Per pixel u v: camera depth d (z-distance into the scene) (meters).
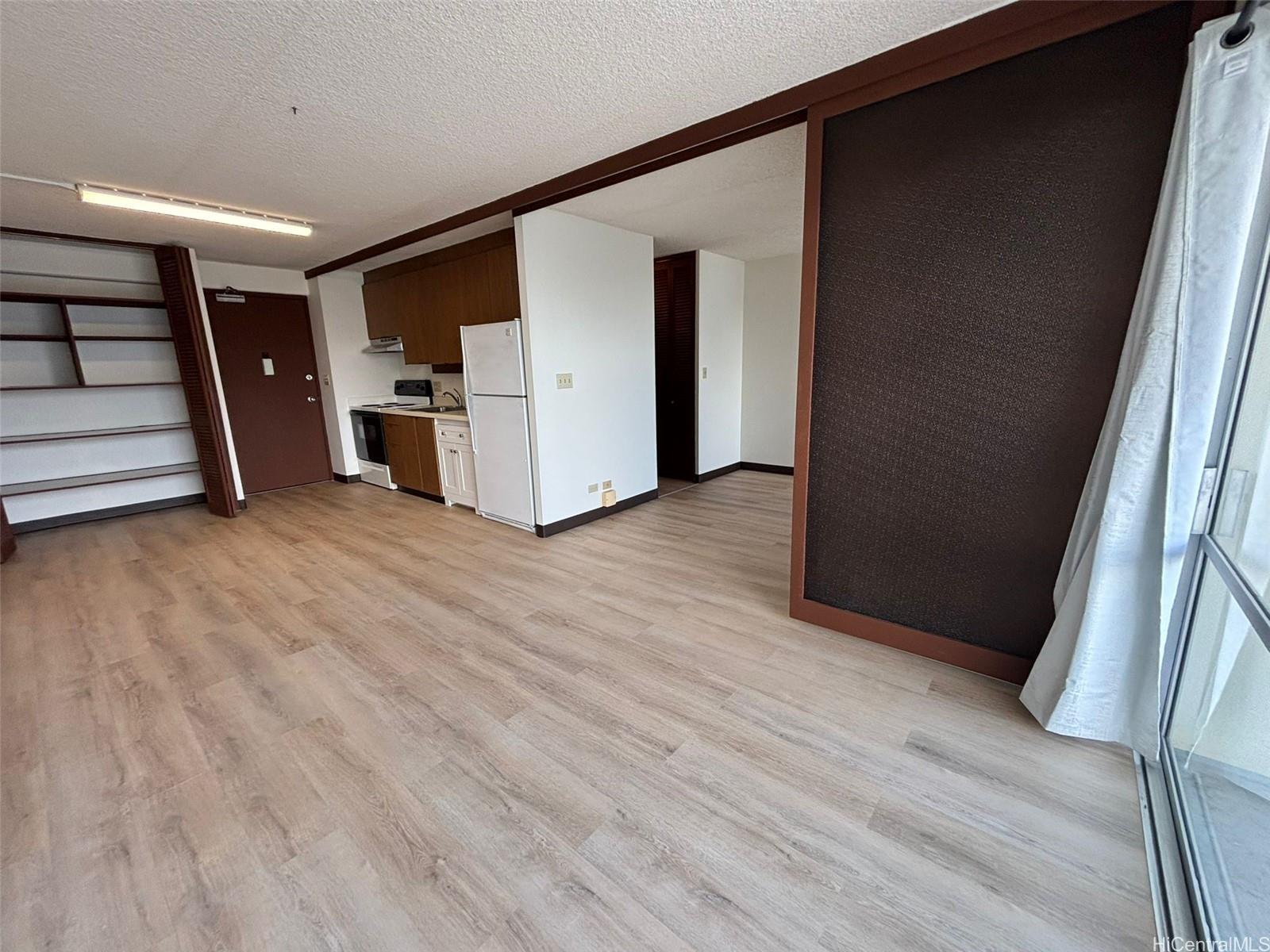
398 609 2.78
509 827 1.46
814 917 1.20
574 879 1.31
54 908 1.25
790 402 5.66
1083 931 1.15
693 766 1.66
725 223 3.91
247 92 1.97
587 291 3.88
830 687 2.03
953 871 1.29
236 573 3.32
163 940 1.18
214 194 3.11
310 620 2.68
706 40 1.73
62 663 2.30
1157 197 1.52
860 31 1.72
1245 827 1.27
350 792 1.59
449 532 4.07
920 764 1.63
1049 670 1.75
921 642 2.20
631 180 2.88
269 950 1.16
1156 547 1.51
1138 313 1.50
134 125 2.21
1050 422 1.79
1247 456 1.38
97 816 1.51
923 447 2.05
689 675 2.13
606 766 1.67
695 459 5.47
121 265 4.42
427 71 1.86
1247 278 1.36
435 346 4.81
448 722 1.89
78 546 3.87
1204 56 1.30
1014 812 1.45
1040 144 1.67
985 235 1.80
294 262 5.15
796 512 2.43
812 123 2.06
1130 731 1.62
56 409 4.30
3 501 4.12
